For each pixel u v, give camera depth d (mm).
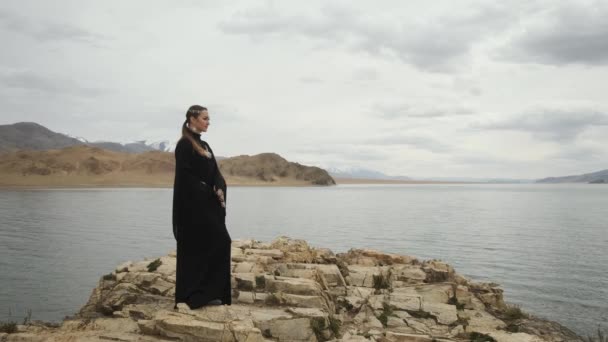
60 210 74312
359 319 9766
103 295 10484
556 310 19359
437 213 82875
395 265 13992
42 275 25297
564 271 27953
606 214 82188
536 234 48844
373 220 66625
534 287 23625
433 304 10719
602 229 54688
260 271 11047
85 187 182125
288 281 9828
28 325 8477
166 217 64812
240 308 8477
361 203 116000
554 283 24531
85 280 24266
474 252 35656
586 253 35469
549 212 87750
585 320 17891
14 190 148750
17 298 20469
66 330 7676
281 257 12609
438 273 13023
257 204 104125
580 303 20453
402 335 8188
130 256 32062
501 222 64625
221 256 7336
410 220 67125
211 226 7168
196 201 7051
